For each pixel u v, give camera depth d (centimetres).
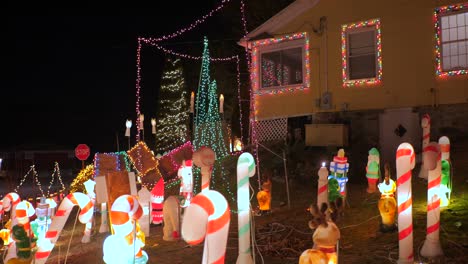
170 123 3566
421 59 1747
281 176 1666
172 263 870
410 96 1761
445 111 1692
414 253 780
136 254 657
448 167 1019
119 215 591
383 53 1820
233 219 1245
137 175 2175
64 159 5825
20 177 3941
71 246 1196
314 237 568
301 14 2027
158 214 1283
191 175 1512
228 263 826
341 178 1173
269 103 2105
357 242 878
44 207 1141
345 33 1916
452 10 1694
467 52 1666
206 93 3309
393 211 891
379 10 1838
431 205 762
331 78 1938
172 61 3625
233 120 3167
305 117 2050
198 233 456
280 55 2092
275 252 862
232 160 2069
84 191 1966
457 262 720
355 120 1864
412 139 1741
